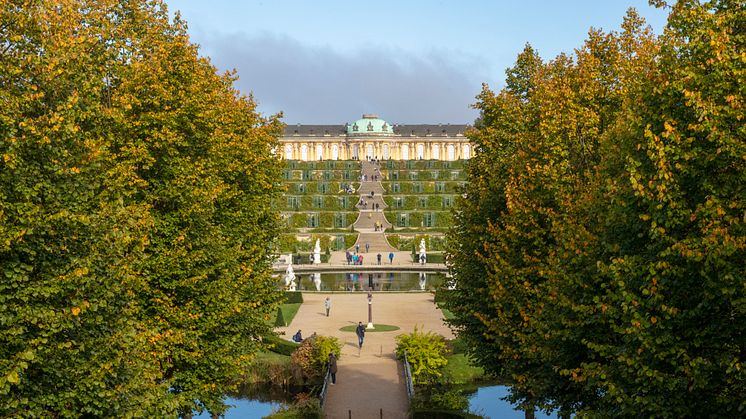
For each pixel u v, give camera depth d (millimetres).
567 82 37156
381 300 93000
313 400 43594
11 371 20547
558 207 33719
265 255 50844
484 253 41625
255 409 50500
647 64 32688
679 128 22047
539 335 30641
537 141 36562
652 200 21984
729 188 20578
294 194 185000
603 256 26906
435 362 53719
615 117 34469
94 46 28281
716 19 21703
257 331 44469
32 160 22828
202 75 39312
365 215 176625
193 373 35625
